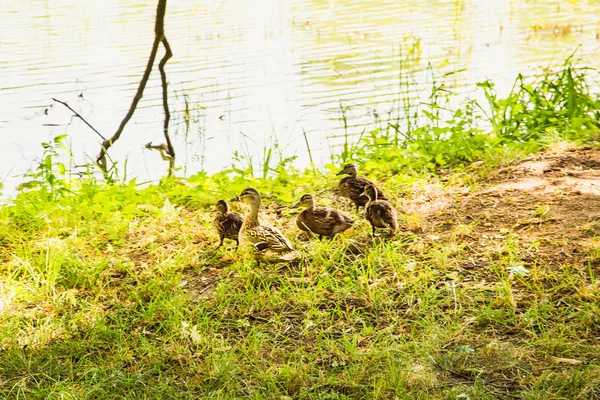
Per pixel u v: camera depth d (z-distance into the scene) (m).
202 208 11.35
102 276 9.07
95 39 24.72
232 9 29.66
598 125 13.52
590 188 10.41
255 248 8.92
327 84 20.23
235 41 24.66
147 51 23.28
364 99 18.94
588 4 29.45
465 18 27.41
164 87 16.92
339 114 17.98
